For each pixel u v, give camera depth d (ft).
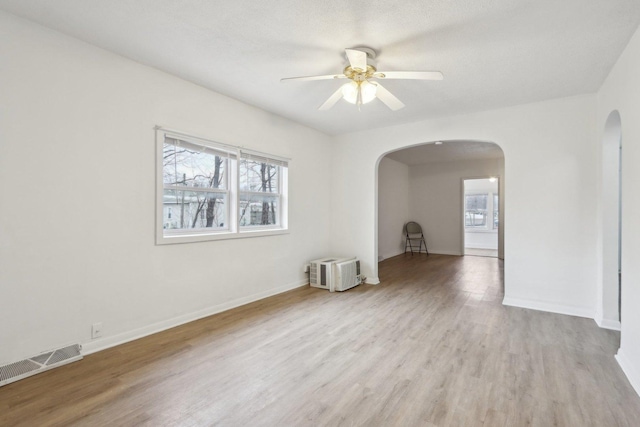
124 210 8.64
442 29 7.07
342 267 14.10
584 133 10.83
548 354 7.93
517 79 9.67
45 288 7.27
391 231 25.07
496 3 6.17
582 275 10.85
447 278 16.84
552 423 5.34
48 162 7.29
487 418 5.48
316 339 8.89
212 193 11.37
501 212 23.63
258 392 6.30
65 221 7.57
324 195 16.51
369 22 6.86
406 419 5.47
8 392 6.21
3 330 6.72
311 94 11.19
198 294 10.55
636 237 6.71
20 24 6.88
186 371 7.11
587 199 10.78
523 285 11.84
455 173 25.96
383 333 9.31
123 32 7.41
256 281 12.69
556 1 6.09
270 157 13.21
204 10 6.54
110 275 8.38
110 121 8.34
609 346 8.39
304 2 6.23
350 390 6.37
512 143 12.08
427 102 11.68
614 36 7.26
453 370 7.14
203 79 9.98
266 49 8.11
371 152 15.70
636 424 5.32
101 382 6.63
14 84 6.80
